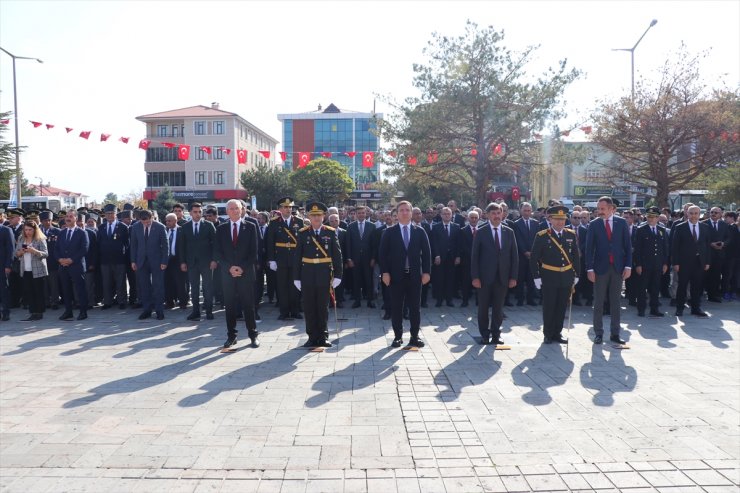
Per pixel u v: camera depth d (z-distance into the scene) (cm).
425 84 2242
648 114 1833
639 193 2325
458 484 392
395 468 416
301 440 466
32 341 845
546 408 542
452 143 2297
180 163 5712
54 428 495
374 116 2364
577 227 1204
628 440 465
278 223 1018
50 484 393
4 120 3272
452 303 1169
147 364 708
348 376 652
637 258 1038
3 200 3359
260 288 1134
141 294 1039
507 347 791
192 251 1013
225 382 629
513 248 817
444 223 1162
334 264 799
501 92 2150
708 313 1076
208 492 381
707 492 380
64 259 1010
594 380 633
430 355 752
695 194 2586
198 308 1025
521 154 2334
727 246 1216
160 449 449
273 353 765
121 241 1154
